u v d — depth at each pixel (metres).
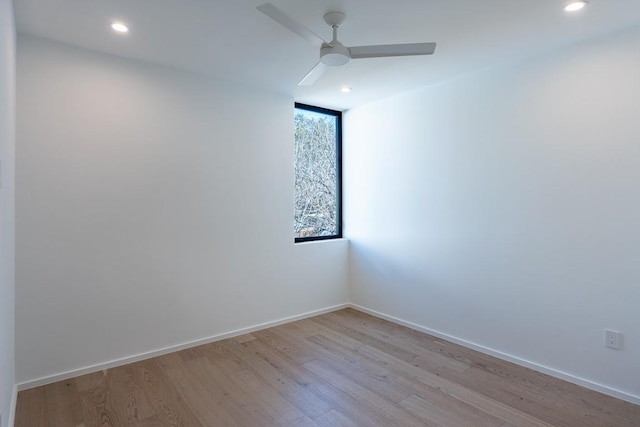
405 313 3.88
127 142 2.92
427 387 2.58
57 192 2.63
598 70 2.48
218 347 3.28
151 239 3.04
